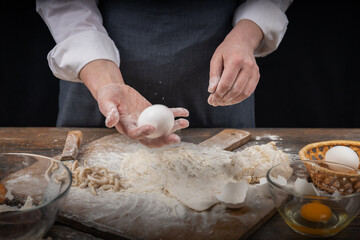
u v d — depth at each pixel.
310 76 1.64
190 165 0.66
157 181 0.61
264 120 1.73
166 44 0.97
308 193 0.52
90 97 0.99
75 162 0.65
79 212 0.52
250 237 0.49
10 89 1.57
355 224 0.51
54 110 1.63
